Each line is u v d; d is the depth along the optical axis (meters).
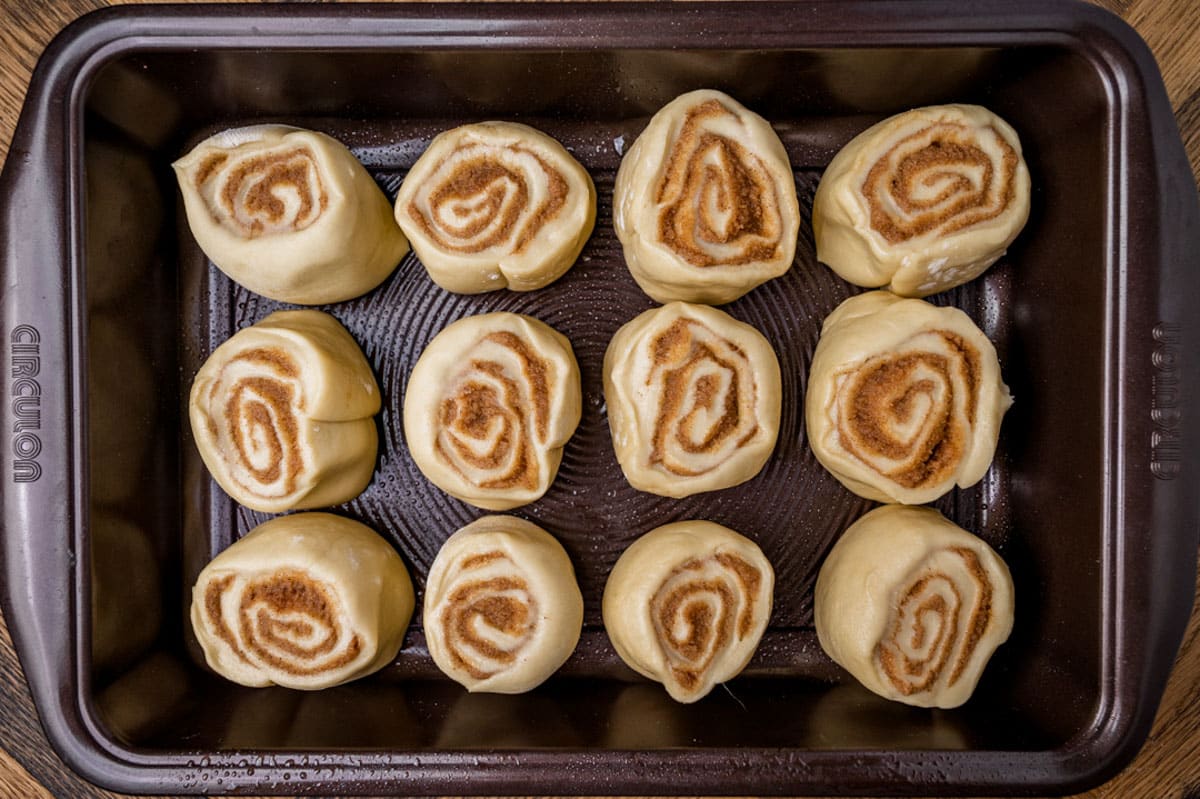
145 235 0.35
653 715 0.34
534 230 0.34
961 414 0.34
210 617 0.34
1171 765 0.35
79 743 0.31
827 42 0.31
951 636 0.34
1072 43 0.31
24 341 0.31
